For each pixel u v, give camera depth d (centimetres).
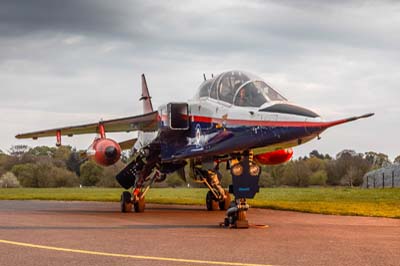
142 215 1975
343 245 1102
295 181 6069
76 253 991
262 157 2088
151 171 2219
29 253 988
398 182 4619
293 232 1345
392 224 1546
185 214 2033
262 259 934
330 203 2350
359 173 6159
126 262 902
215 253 997
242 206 1466
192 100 1978
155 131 2359
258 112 1589
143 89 3086
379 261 919
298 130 1472
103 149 2284
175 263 895
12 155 7856
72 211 2178
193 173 2197
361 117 1438
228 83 1780
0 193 4131
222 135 1716
